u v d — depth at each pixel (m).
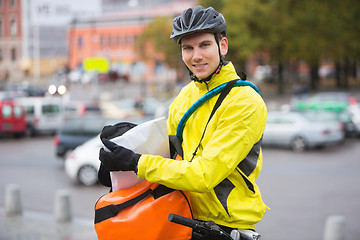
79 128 15.44
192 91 2.21
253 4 35.28
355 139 21.75
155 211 1.91
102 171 2.13
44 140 23.36
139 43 42.41
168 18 41.12
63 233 7.73
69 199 8.70
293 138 18.55
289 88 45.81
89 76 53.31
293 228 8.15
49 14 53.12
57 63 61.94
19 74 61.94
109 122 15.54
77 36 61.28
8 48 62.66
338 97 25.56
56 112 24.80
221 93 2.02
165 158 1.91
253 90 2.02
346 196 10.79
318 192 11.27
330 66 63.50
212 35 2.00
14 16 62.03
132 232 1.90
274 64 42.28
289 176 13.46
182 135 2.14
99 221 1.95
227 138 1.91
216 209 2.00
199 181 1.85
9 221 8.67
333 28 36.72
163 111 25.28
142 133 1.95
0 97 34.28
